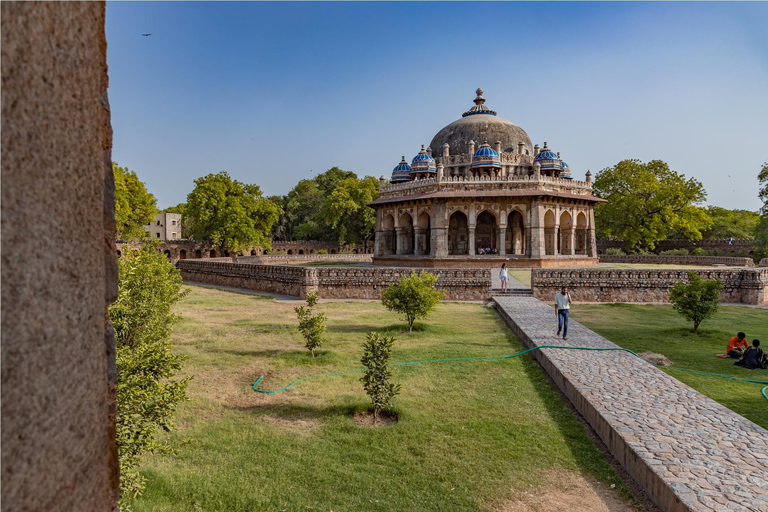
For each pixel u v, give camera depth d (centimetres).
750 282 2212
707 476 521
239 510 539
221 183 5388
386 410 833
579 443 697
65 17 178
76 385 181
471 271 2298
